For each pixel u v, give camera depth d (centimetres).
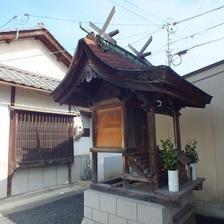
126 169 469
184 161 475
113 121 475
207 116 639
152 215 400
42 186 941
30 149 878
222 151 609
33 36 1038
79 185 1038
